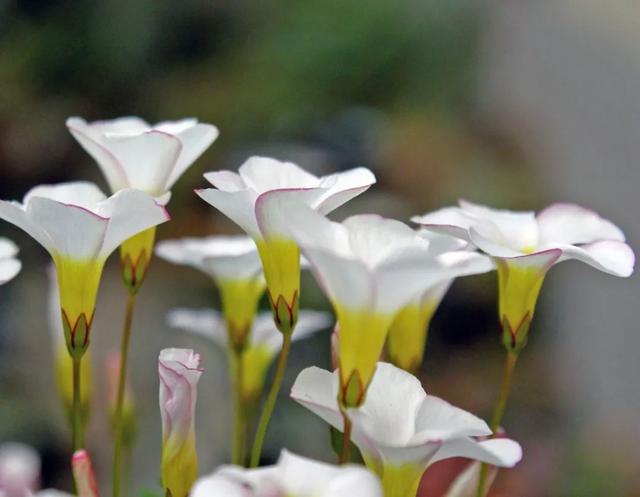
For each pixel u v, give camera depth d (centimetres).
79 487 45
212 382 105
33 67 169
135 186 47
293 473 41
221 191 44
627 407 125
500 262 46
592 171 172
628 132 188
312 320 53
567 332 140
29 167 154
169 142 47
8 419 103
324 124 167
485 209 47
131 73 176
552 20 249
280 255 45
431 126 175
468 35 204
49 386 111
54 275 50
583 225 47
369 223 43
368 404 43
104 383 101
